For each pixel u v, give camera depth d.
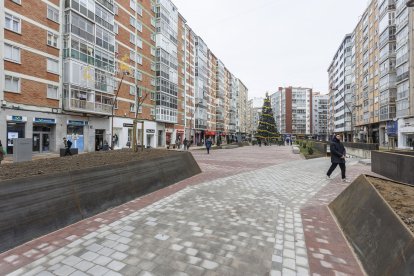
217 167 12.89
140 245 3.49
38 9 21.36
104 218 4.62
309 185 7.95
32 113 20.72
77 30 24.45
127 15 33.72
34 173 4.71
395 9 38.31
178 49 49.00
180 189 7.22
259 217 4.76
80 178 4.71
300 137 124.38
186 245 3.50
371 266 2.76
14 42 19.48
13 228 3.43
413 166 7.80
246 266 2.96
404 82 34.47
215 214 4.91
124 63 32.78
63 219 4.18
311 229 4.17
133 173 6.29
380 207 3.24
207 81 66.06
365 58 51.53
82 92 25.12
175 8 45.84
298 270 2.88
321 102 136.00
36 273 2.78
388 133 40.03
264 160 17.17
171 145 40.69
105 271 2.82
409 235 2.35
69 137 24.70
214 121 73.00
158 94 40.56
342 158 8.83
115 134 31.34
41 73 21.58
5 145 18.73
